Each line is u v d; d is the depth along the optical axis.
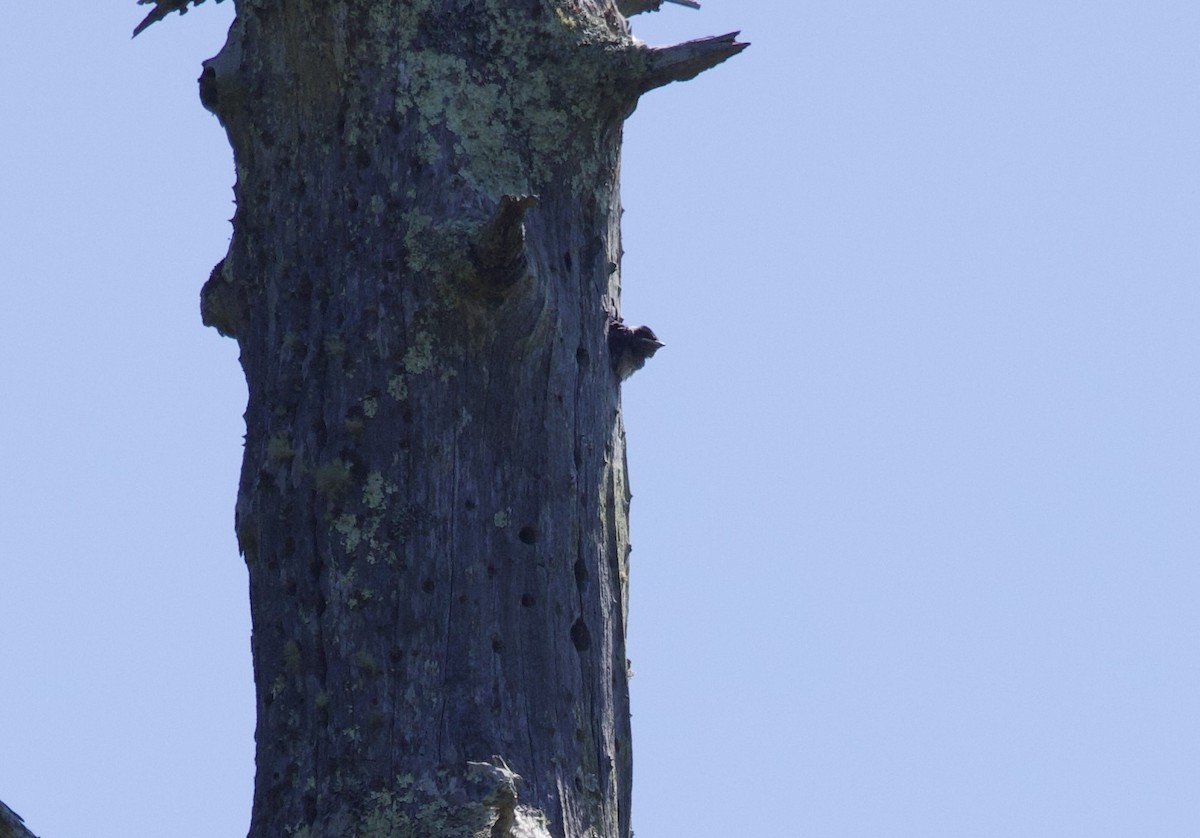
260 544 11.53
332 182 11.81
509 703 11.15
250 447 11.73
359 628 11.19
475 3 12.10
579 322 11.97
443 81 11.90
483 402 11.49
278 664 11.37
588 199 12.18
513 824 10.79
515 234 11.09
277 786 11.17
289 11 11.96
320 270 11.72
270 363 11.75
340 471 11.32
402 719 11.04
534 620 11.35
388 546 11.27
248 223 12.06
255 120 12.06
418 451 11.38
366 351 11.49
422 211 11.62
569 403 11.77
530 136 12.02
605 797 11.38
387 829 10.80
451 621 11.19
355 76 11.89
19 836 9.34
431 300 11.48
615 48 12.17
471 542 11.31
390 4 11.95
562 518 11.58
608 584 11.81
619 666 11.80
